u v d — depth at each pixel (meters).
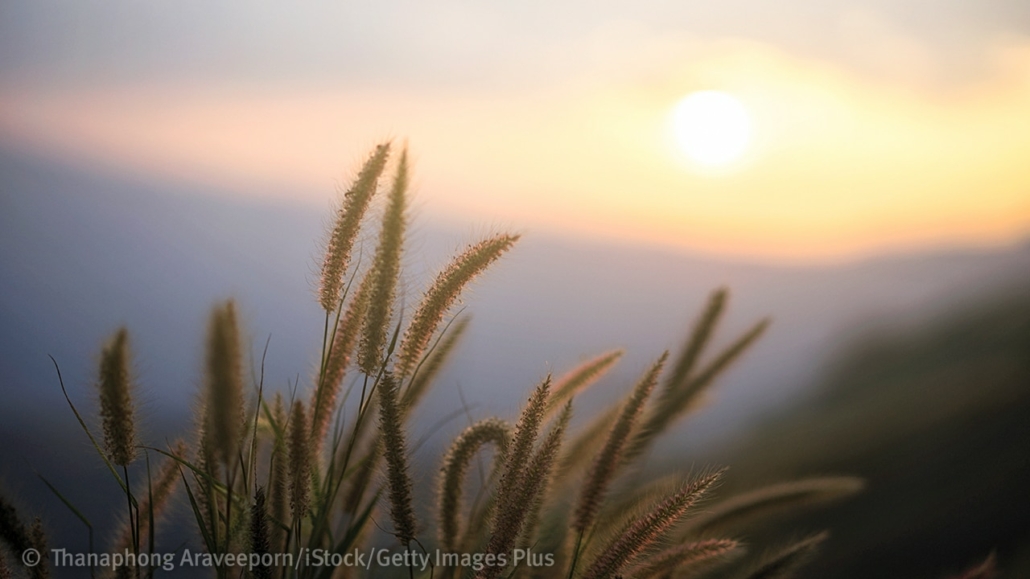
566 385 0.89
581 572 0.83
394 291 0.81
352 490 0.85
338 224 0.82
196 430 0.83
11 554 0.78
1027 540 1.81
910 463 2.39
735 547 0.82
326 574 0.80
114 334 0.79
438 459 0.85
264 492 0.80
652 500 0.85
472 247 0.83
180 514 0.86
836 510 2.22
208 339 0.80
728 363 0.97
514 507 0.78
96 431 0.79
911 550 1.86
